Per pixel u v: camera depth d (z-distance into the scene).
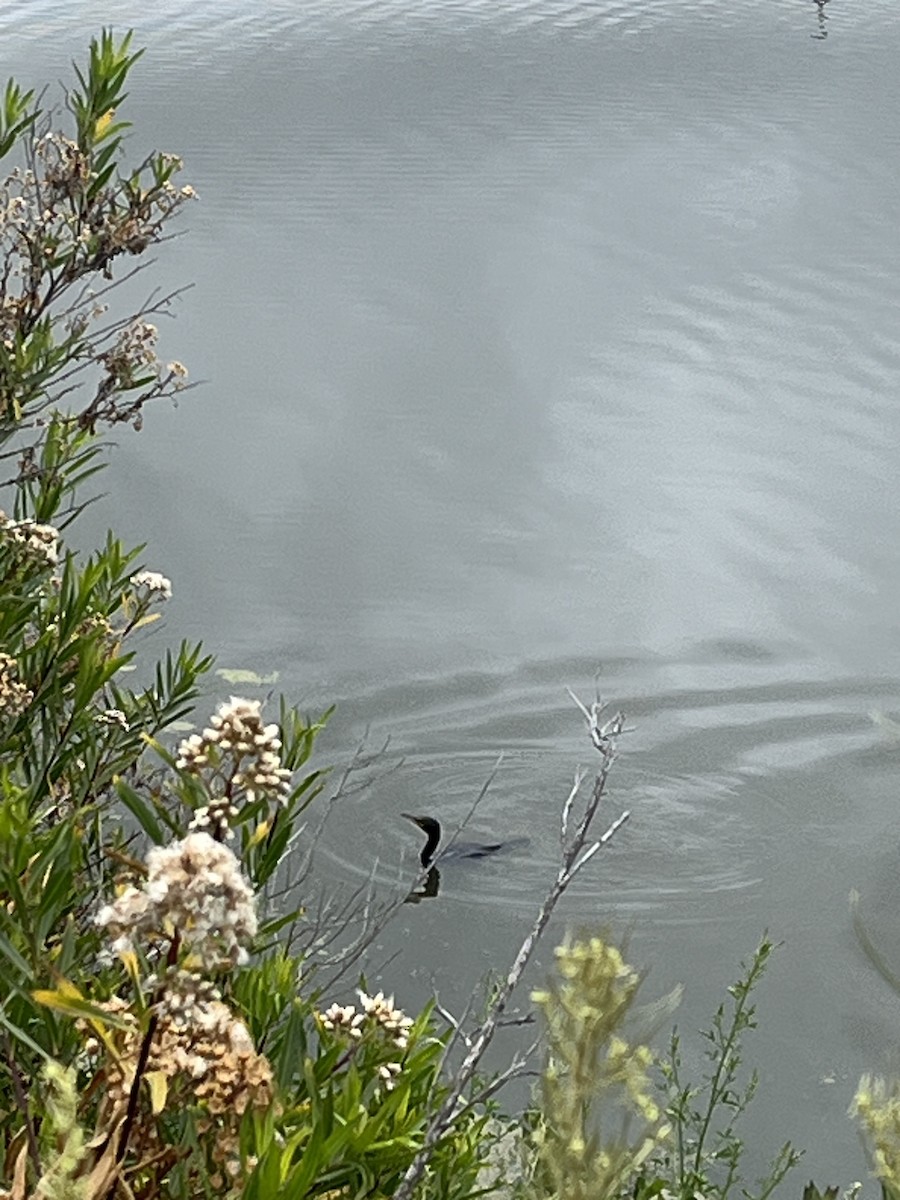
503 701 10.93
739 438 13.87
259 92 21.28
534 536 12.53
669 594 11.91
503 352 14.76
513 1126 2.87
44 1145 1.85
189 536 11.83
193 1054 1.69
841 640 11.38
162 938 1.54
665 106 21.64
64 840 1.90
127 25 24.36
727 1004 7.56
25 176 4.12
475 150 19.62
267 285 15.77
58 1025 1.92
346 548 11.98
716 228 17.69
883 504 12.87
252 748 1.71
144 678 10.24
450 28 25.08
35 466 4.05
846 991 7.66
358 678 10.84
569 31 25.17
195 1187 1.81
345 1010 2.10
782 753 10.50
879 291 16.02
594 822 9.62
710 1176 6.08
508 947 8.00
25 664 3.18
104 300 14.95
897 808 9.76
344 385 14.05
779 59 24.02
